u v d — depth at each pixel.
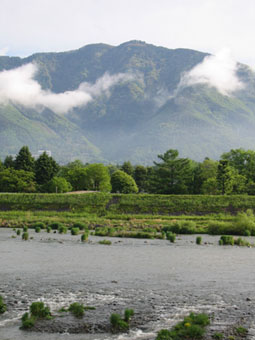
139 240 53.69
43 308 19.91
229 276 28.92
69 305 21.20
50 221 76.38
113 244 48.47
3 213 88.00
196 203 97.50
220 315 19.80
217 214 93.19
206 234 65.12
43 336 16.86
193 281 27.08
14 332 17.31
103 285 25.61
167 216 86.56
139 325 18.30
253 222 67.38
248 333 17.45
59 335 17.00
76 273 29.39
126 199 99.12
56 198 98.62
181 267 32.47
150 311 20.30
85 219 80.12
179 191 129.62
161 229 67.62
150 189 140.75
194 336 16.95
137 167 184.75
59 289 24.52
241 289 24.98
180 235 62.59
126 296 23.03
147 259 36.69
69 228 68.12
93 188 152.62
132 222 76.62
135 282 26.58
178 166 131.00
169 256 38.84
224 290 24.67
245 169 133.50
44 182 147.25
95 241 51.06
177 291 24.28
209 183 128.38
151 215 88.06
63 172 174.62
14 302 21.67
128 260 35.91
